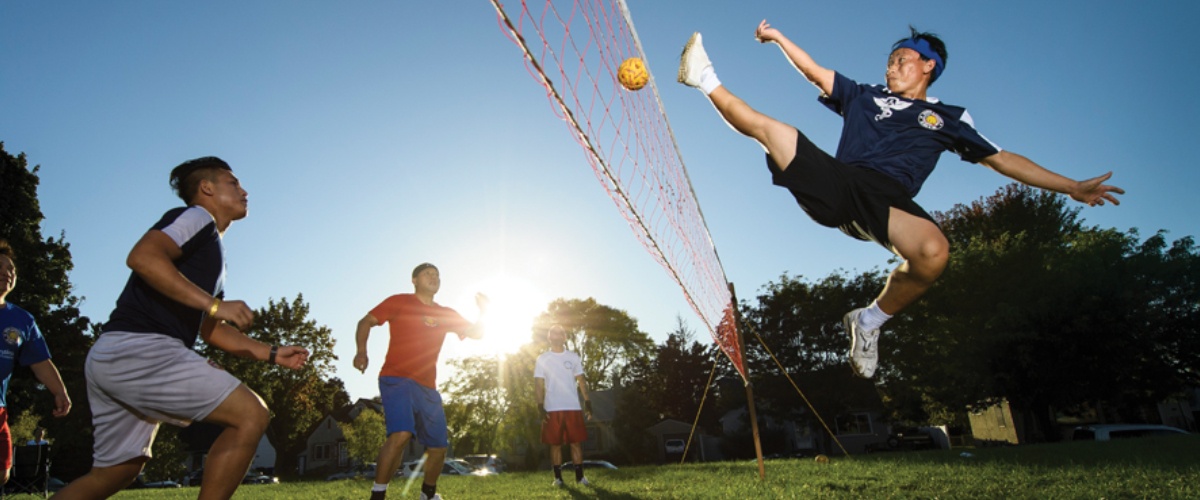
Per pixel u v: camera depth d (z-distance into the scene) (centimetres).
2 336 369
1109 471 501
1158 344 2361
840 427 3800
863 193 242
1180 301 2386
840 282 3131
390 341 458
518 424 3253
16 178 2314
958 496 405
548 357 663
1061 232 2950
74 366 2466
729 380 4366
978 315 2355
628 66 310
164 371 225
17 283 2253
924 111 264
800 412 3219
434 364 466
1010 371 2306
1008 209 3108
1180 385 2433
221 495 229
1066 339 2205
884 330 2673
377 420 3356
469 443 4128
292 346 276
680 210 498
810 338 3114
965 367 2367
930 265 237
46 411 2261
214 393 230
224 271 259
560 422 646
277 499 567
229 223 266
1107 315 2155
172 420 242
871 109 271
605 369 4253
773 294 3303
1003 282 2344
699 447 4225
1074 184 272
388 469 429
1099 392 2275
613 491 529
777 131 248
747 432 3678
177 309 235
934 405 2980
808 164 243
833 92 288
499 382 3278
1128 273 2366
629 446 3741
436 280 472
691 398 4953
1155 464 537
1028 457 719
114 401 232
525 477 791
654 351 4250
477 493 562
